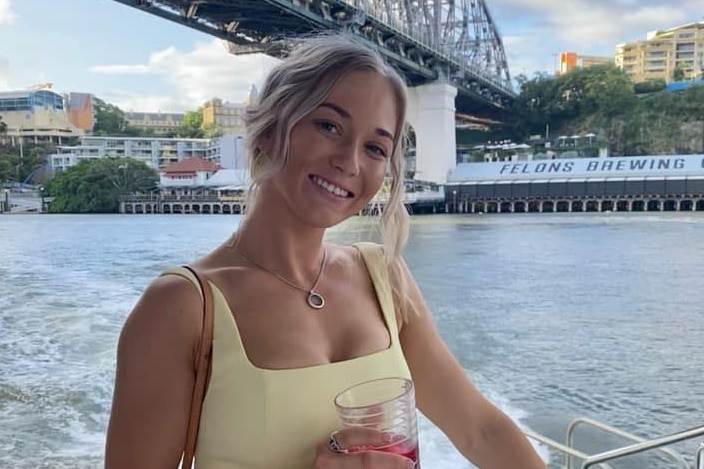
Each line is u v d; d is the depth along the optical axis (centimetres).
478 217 4534
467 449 119
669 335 1171
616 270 2047
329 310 105
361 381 100
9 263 2283
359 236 122
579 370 948
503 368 959
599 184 4778
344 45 102
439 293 1645
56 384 845
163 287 94
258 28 3034
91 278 1948
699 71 7106
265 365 94
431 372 120
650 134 6338
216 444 92
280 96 100
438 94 4709
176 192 4275
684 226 3569
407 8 4162
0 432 665
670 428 727
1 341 1098
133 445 90
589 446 653
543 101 7081
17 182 4103
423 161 4822
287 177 100
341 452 87
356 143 100
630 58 7419
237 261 102
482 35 6588
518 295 1619
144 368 90
